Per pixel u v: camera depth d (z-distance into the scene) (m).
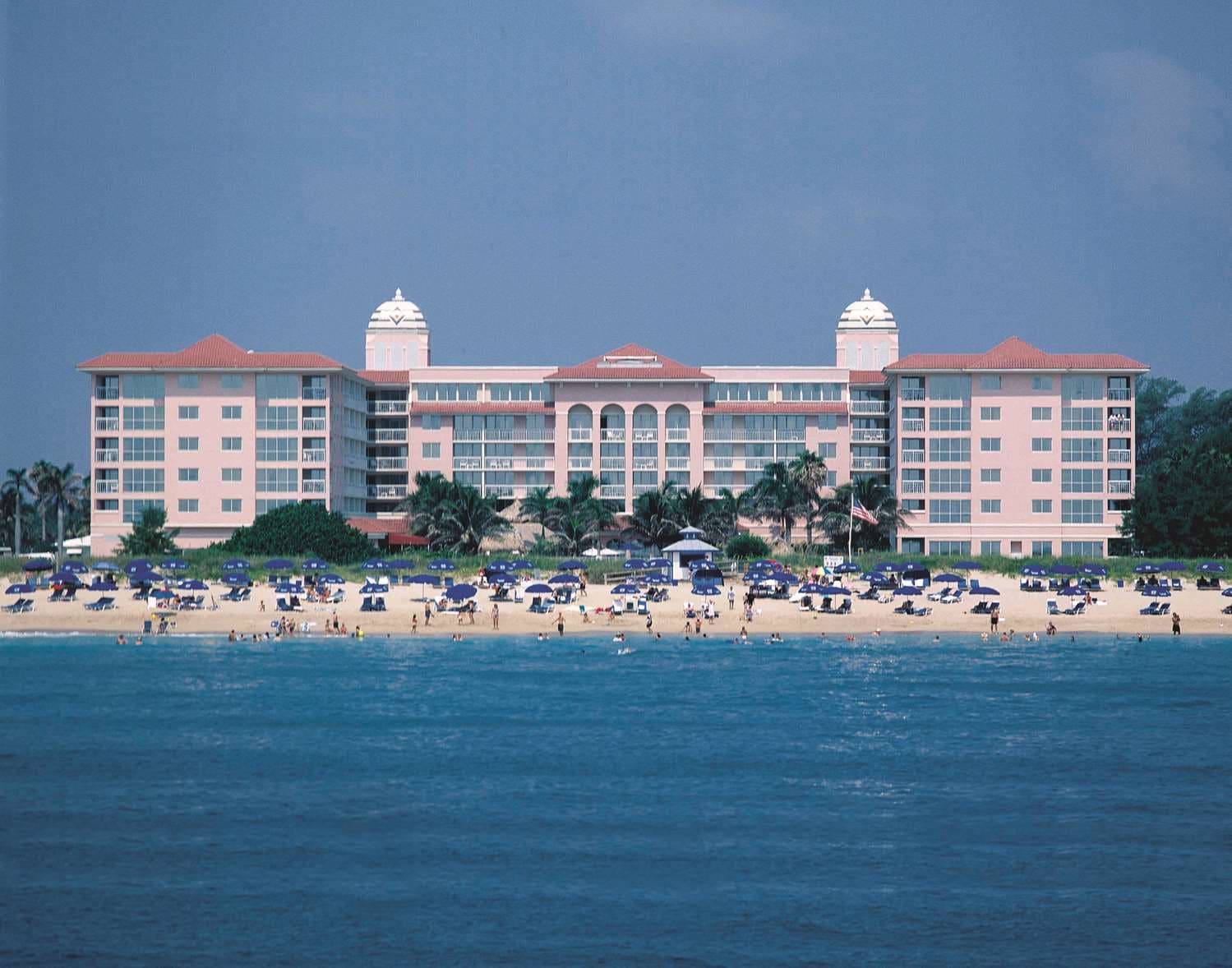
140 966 90.62
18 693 192.88
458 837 116.50
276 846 114.31
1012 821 121.56
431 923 97.44
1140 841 115.25
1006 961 91.25
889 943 94.25
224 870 108.06
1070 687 199.25
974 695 190.75
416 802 127.81
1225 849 113.12
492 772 139.88
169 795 130.38
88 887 104.44
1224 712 176.62
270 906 100.69
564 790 132.75
